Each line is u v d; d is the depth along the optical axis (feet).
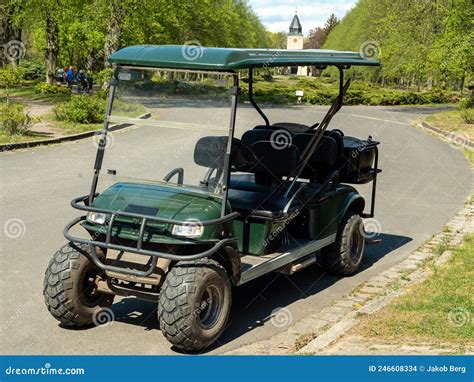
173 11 143.13
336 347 17.88
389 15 129.80
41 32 189.37
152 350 18.20
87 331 19.44
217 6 174.09
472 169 52.70
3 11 132.46
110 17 110.73
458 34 102.73
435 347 17.38
